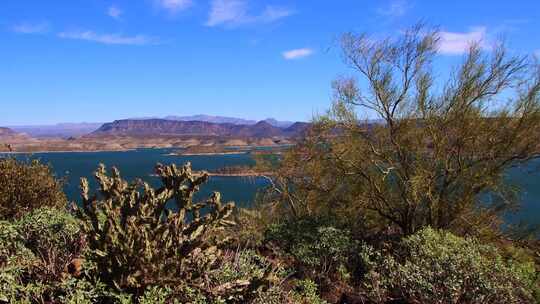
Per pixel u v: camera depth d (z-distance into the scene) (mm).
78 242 4402
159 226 3920
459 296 5766
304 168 11891
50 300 3611
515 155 9875
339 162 11156
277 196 13109
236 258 4793
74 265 4133
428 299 5699
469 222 10289
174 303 3508
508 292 5562
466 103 9992
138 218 3900
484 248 7000
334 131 11391
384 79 10430
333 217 10195
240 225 9117
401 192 10539
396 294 6336
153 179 47281
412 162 10562
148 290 3791
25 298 3445
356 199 10938
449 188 10422
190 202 4148
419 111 10305
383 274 6477
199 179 4113
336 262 7293
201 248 4105
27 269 3885
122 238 3799
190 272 3969
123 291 3758
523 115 9602
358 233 10734
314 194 11844
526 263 8016
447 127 10141
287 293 4863
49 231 4328
